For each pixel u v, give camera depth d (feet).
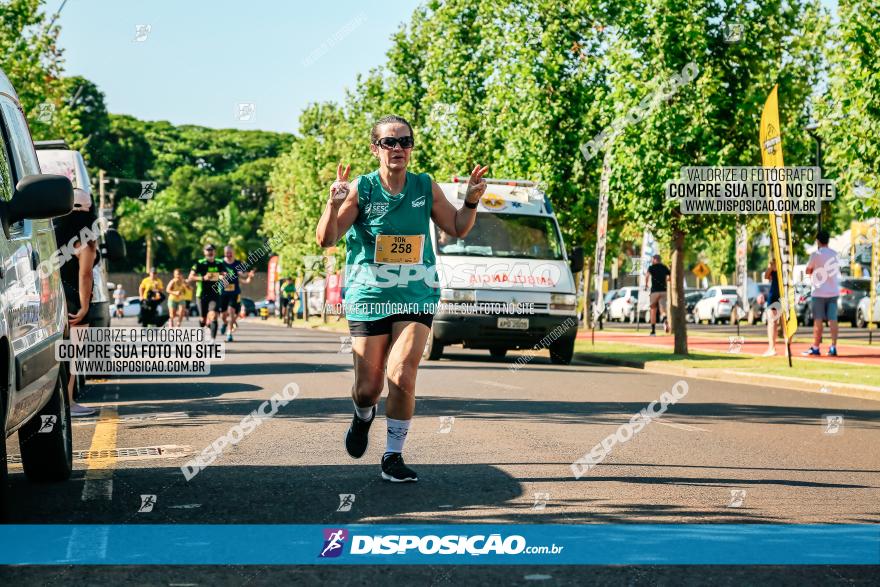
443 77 98.37
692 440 28.73
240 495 20.15
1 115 19.86
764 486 21.61
